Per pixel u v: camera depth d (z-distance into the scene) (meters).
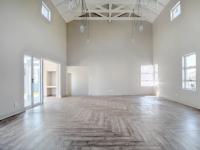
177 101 7.59
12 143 2.90
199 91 5.78
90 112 5.49
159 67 9.90
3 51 4.52
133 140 3.01
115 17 10.92
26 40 5.74
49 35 7.98
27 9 5.80
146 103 7.40
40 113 5.34
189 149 2.63
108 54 11.12
